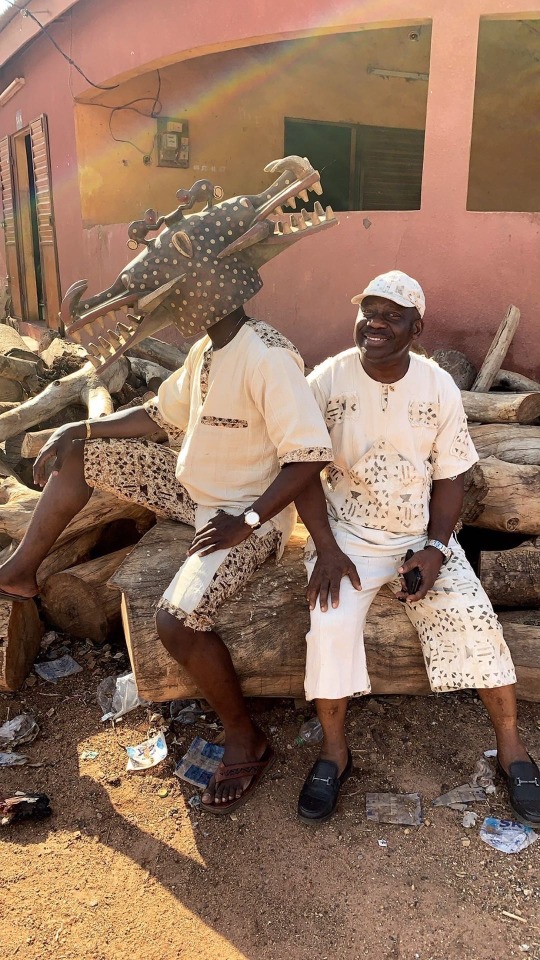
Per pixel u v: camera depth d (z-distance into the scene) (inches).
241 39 206.2
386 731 108.5
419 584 91.4
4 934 78.1
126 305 87.9
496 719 93.7
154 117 297.7
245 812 94.7
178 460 101.0
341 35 305.9
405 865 85.9
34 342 337.1
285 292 212.7
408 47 322.3
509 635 108.4
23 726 111.2
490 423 150.2
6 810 93.0
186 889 83.7
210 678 92.7
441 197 179.2
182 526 116.7
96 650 130.2
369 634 103.5
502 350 166.7
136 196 305.7
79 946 76.9
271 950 76.2
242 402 91.8
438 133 176.4
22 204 394.6
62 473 104.3
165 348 213.5
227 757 97.3
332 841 89.7
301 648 104.7
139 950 76.5
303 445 86.7
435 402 93.0
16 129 362.3
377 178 353.4
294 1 190.5
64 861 87.7
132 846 89.8
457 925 78.2
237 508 97.0
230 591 92.5
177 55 228.7
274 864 86.6
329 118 329.7
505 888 82.4
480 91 296.5
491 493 126.1
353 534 96.7
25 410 174.4
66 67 285.9
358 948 76.1
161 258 86.1
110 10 250.2
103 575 128.6
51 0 264.8
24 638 120.7
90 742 108.0
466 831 90.4
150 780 100.9
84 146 288.5
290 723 111.3
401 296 84.9
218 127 312.0
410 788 97.7
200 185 88.2
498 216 173.5
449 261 181.3
